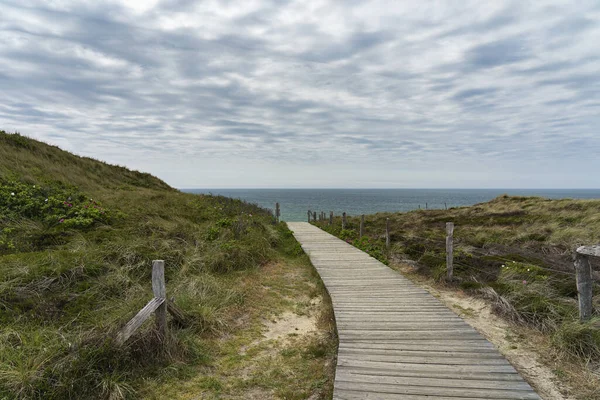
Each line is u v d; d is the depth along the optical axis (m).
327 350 4.45
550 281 6.16
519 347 4.43
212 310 5.30
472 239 10.96
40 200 8.84
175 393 3.51
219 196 18.45
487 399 3.01
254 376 3.88
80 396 3.21
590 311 4.36
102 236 7.66
